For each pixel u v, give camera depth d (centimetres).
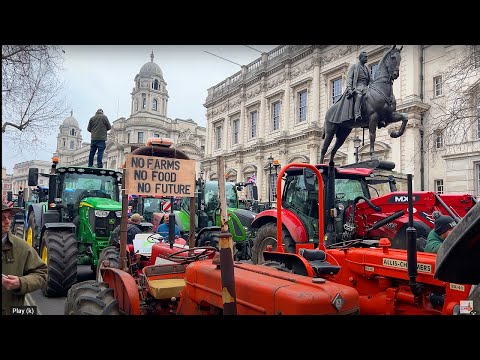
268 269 364
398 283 476
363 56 945
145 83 6794
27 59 970
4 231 331
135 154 435
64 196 904
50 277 708
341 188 762
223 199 285
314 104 2400
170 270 477
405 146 1833
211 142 3544
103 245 824
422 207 640
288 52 2617
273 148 2728
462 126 1300
